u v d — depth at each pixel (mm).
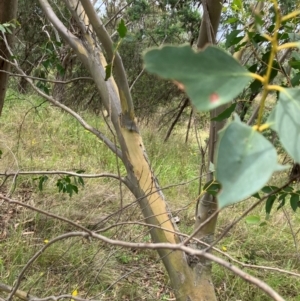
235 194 396
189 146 7188
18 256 2760
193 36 6145
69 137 5715
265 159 408
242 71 419
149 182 1784
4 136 5066
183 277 1720
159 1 5738
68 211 3480
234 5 1397
